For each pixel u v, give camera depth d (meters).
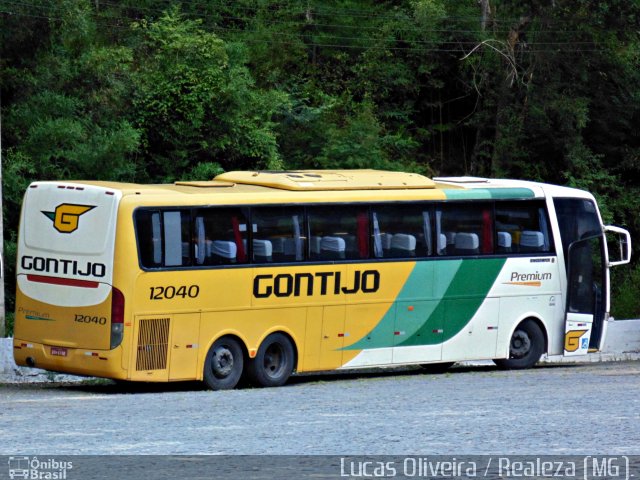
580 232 51.53
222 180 45.50
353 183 45.06
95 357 38.88
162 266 39.44
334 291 43.91
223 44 86.88
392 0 114.50
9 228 73.44
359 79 107.69
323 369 43.81
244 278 41.50
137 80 83.12
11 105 75.44
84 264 39.28
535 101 101.50
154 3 102.31
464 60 105.62
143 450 24.14
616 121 104.75
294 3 109.81
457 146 111.75
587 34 101.56
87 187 39.53
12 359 47.47
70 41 79.31
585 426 28.16
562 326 50.94
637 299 91.25
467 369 53.12
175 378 39.84
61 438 25.98
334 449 24.33
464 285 47.56
